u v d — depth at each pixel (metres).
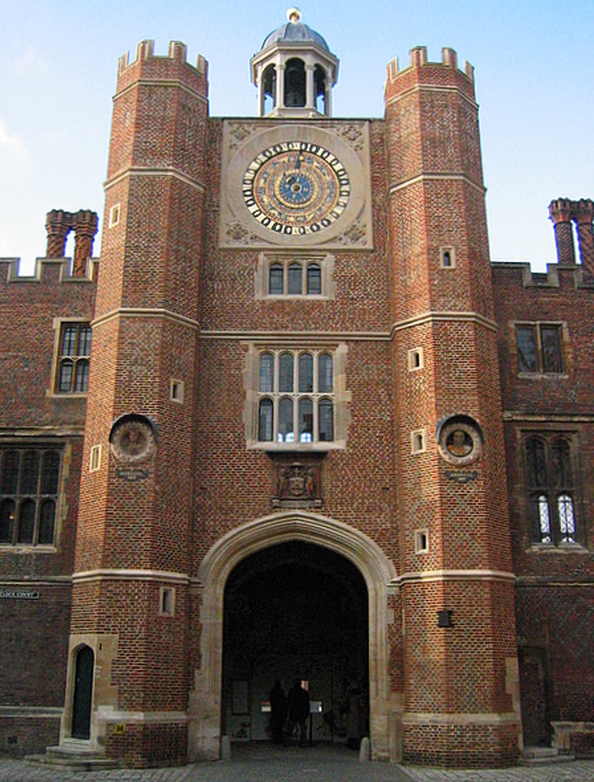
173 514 21.98
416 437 22.73
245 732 26.02
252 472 23.41
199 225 25.00
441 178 24.83
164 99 25.56
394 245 24.88
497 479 22.45
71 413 24.66
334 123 26.98
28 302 25.72
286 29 30.83
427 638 20.94
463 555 21.34
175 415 22.77
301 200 26.22
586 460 24.28
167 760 19.94
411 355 23.44
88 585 21.05
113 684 20.11
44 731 21.69
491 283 24.59
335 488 23.33
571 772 18.91
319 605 26.67
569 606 23.00
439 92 25.88
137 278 23.58
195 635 21.91
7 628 22.73
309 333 24.62
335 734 26.31
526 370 25.19
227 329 24.64
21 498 24.03
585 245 30.83
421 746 20.12
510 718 20.42
